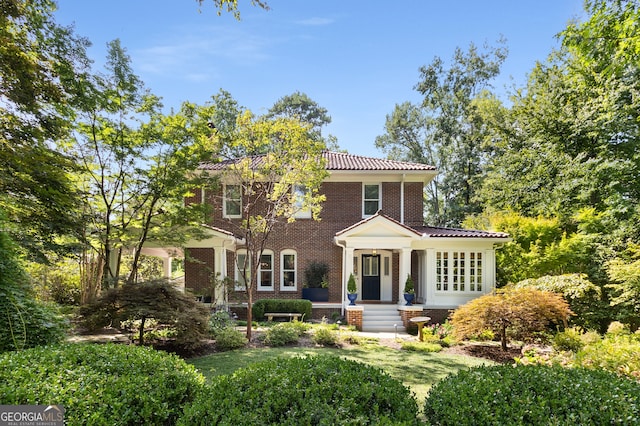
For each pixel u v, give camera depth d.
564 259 16.75
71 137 13.23
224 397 4.00
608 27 9.41
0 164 9.23
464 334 12.50
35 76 10.27
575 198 20.02
